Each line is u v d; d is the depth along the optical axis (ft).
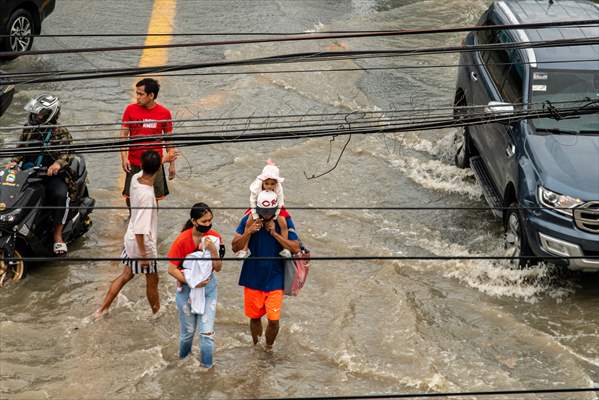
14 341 71.97
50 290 79.77
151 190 73.05
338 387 67.41
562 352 72.13
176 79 127.85
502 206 89.15
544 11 98.84
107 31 142.61
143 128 83.51
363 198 98.63
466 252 87.86
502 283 82.74
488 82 96.53
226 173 102.94
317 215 94.43
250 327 71.67
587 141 83.82
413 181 103.09
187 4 158.20
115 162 105.19
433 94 125.29
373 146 110.73
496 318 76.84
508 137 87.92
